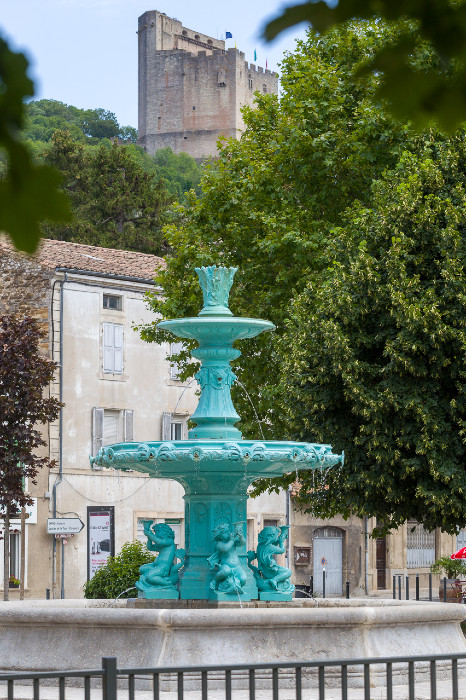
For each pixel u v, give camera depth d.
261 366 31.86
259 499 48.12
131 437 44.62
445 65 2.07
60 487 41.69
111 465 15.12
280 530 15.72
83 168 67.12
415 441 22.83
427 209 23.48
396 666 12.77
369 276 23.09
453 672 7.12
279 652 12.13
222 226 33.75
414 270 23.78
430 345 22.59
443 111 2.09
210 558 14.84
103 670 6.16
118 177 67.75
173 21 189.25
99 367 43.62
